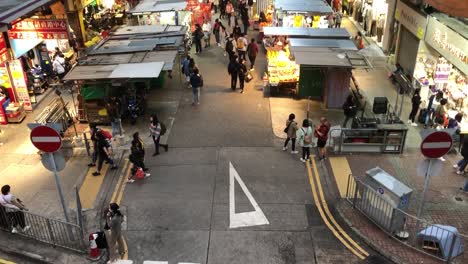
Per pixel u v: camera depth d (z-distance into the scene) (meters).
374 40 26.20
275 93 19.77
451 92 16.23
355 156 14.55
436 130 9.36
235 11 32.88
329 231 11.05
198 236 10.97
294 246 10.56
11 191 13.07
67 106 18.64
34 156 15.07
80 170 14.17
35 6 14.95
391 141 14.55
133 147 13.20
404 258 9.86
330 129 15.13
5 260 10.28
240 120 17.31
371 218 11.19
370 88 20.14
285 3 24.41
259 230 11.13
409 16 19.88
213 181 13.32
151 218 11.69
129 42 20.12
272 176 13.53
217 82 21.39
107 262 10.14
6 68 17.11
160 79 20.61
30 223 11.16
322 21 23.98
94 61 17.61
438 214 11.47
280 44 21.84
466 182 12.38
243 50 23.12
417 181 13.02
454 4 13.67
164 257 10.29
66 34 16.30
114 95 17.05
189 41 26.12
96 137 13.58
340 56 17.56
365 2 28.41
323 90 18.98
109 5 30.05
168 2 25.47
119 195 12.76
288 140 14.80
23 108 17.72
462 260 9.79
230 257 10.25
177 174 13.75
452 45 15.57
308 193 12.66
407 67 20.64
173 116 17.80
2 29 12.70
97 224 11.53
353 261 10.01
